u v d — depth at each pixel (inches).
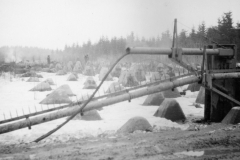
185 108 555.8
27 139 301.0
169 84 355.6
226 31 1614.2
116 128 357.4
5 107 552.1
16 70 1553.9
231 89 432.1
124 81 978.1
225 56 428.1
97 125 376.5
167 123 394.3
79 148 243.4
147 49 309.0
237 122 368.5
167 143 254.2
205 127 347.3
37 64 2048.5
